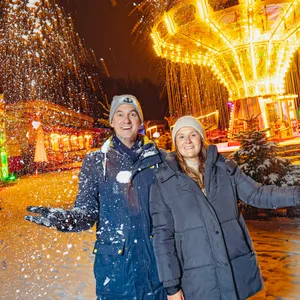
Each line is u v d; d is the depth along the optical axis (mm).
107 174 2096
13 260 4254
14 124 21750
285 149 10766
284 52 13203
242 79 13305
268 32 12047
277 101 13414
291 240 3986
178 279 1877
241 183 2057
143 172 2100
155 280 1997
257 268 1942
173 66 14555
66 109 30188
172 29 11469
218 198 1947
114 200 2059
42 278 3541
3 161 18469
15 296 3141
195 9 10914
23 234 5566
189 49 13484
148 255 2004
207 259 1870
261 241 4062
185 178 1975
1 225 6520
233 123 14047
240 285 1859
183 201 1942
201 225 1900
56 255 4305
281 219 4957
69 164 25766
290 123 13422
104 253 2000
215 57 13602
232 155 5633
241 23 11438
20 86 22031
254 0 9906
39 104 23375
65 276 3543
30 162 22812
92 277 3453
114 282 1969
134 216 2031
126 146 2182
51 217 1815
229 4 11703
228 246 1888
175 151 2102
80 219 1952
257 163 5320
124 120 2146
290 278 3002
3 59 14242
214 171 1982
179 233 1941
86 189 2109
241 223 2016
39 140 20203
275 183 5113
